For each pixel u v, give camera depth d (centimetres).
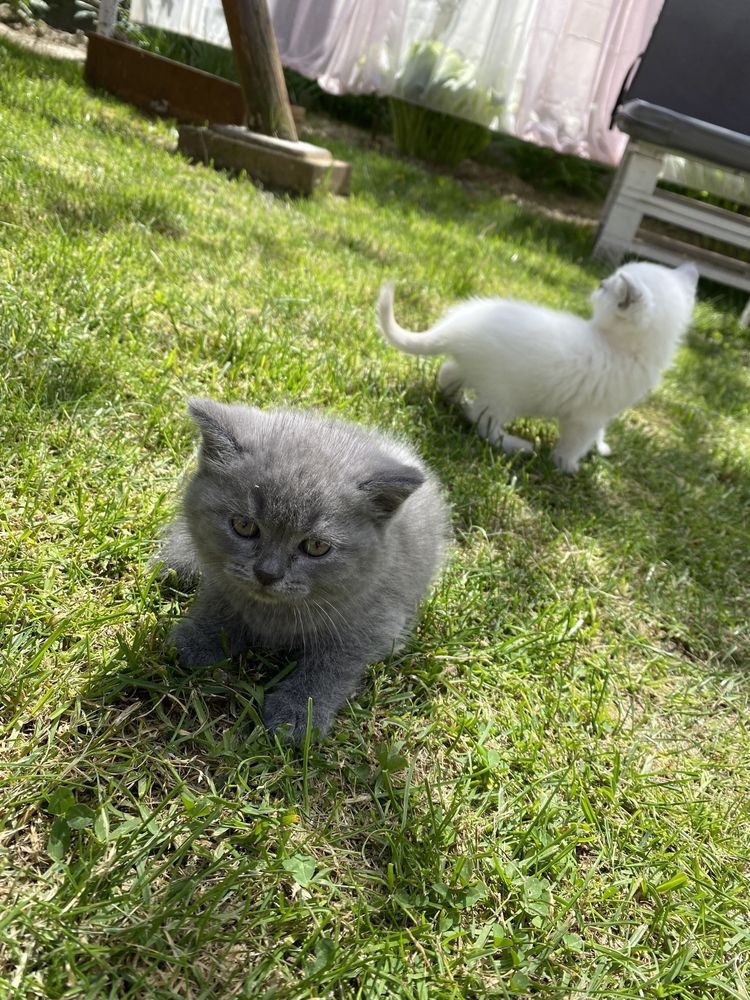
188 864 25
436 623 38
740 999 26
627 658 42
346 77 133
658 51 109
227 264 65
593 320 56
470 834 29
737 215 118
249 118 94
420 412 55
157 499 38
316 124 149
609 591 46
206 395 47
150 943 22
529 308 55
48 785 25
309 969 23
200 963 22
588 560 48
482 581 42
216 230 71
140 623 32
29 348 44
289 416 34
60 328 46
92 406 42
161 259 61
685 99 110
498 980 25
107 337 48
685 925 28
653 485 60
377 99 155
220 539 30
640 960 27
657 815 32
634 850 30
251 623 32
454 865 28
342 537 30
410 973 24
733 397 85
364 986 23
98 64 106
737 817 33
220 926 23
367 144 147
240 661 33
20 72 94
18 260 52
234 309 57
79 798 26
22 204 60
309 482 29
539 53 128
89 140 82
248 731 30
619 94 117
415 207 111
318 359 55
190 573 35
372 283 73
